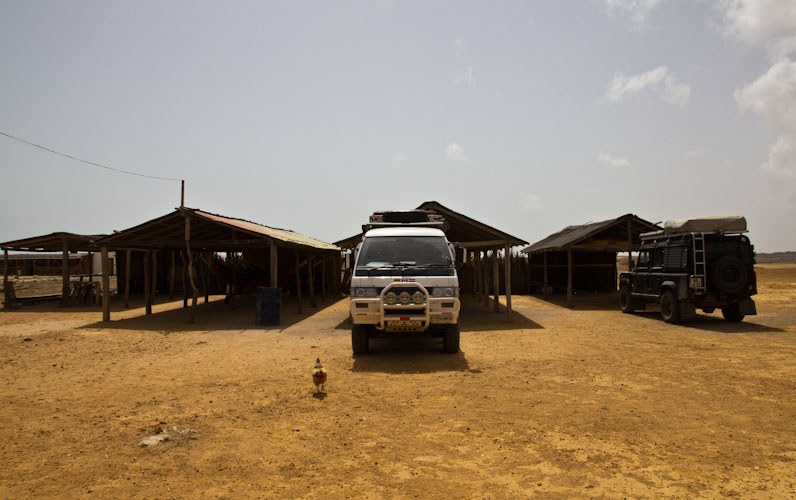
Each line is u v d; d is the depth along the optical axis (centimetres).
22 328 1549
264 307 1587
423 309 980
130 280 2983
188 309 2133
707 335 1310
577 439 548
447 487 431
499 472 463
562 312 1941
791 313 1755
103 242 1683
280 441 549
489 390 761
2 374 894
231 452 516
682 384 789
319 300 2666
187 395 744
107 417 637
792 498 405
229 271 2242
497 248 1973
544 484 436
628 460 489
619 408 662
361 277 1025
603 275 3036
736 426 588
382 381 823
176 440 552
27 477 455
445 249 1108
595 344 1183
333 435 568
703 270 1463
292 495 417
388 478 451
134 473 464
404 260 1084
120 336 1358
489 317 1800
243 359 1030
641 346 1150
